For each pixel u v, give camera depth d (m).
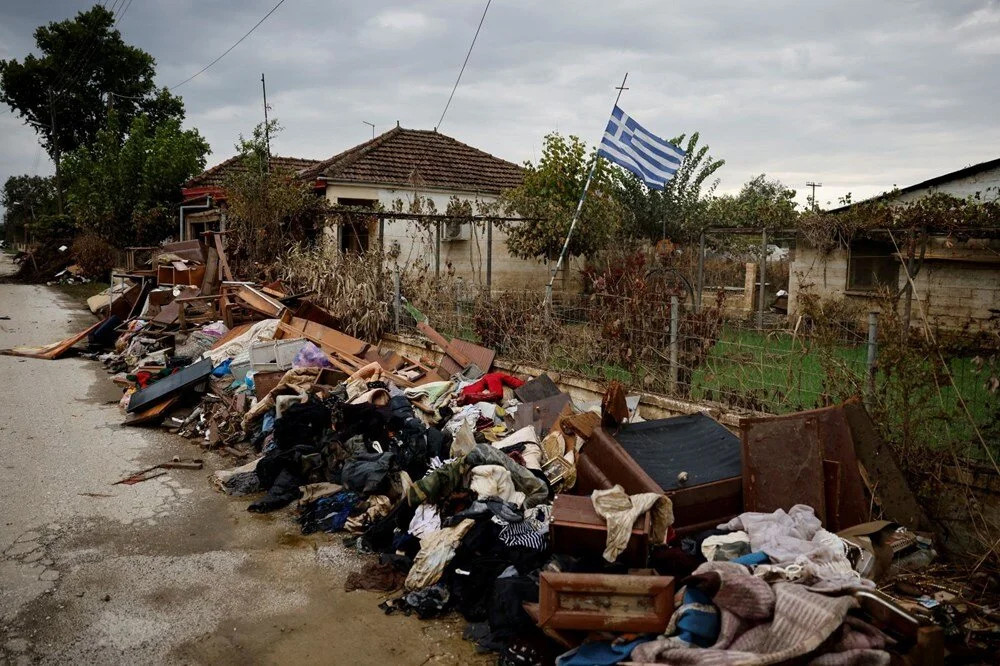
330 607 4.66
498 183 19.80
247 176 15.90
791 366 5.98
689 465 5.08
